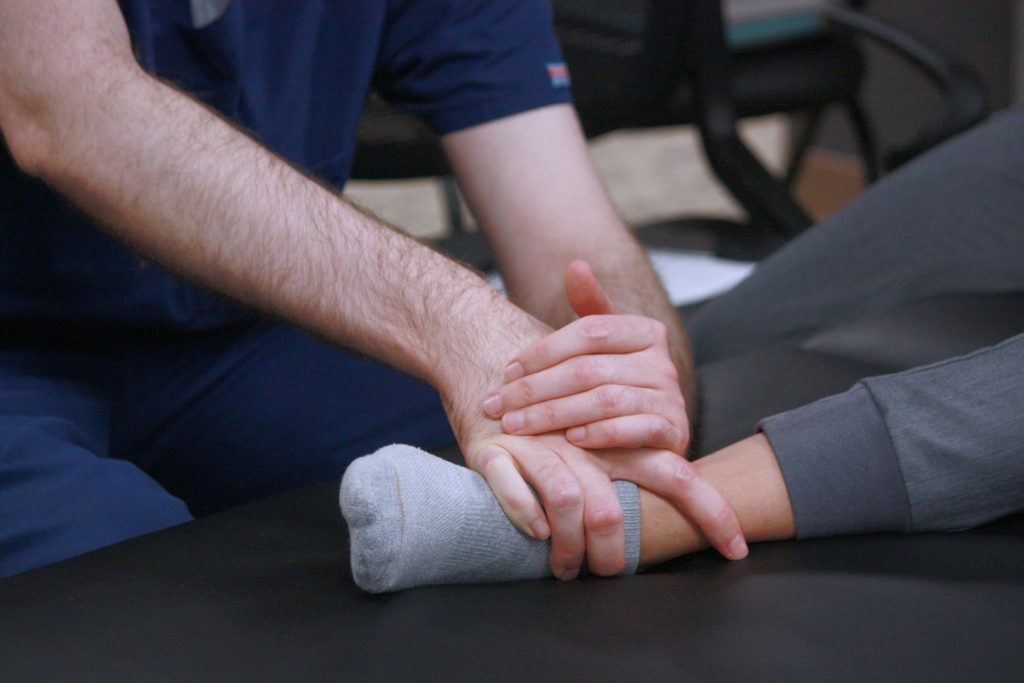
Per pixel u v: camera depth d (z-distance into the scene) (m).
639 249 1.61
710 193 4.89
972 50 4.01
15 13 1.41
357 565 1.29
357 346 1.43
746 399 1.58
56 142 1.41
